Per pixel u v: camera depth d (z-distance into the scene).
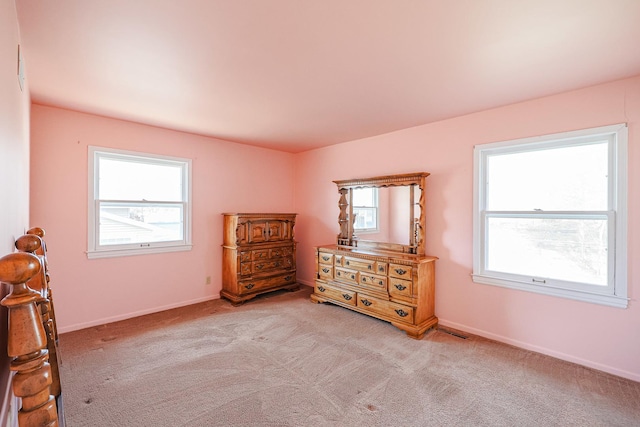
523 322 2.70
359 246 3.95
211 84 2.34
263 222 4.21
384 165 3.80
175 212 3.78
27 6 1.42
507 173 2.86
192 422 1.75
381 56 1.92
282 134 3.87
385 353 2.58
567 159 2.55
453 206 3.15
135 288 3.41
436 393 2.03
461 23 1.58
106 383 2.10
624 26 1.59
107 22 1.57
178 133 3.74
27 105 2.24
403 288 3.06
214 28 1.63
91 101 2.71
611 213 2.30
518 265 2.79
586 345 2.39
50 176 2.87
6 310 1.06
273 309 3.69
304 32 1.67
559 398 1.98
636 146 2.19
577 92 2.43
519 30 1.64
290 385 2.11
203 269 4.00
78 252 3.03
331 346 2.70
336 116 3.11
